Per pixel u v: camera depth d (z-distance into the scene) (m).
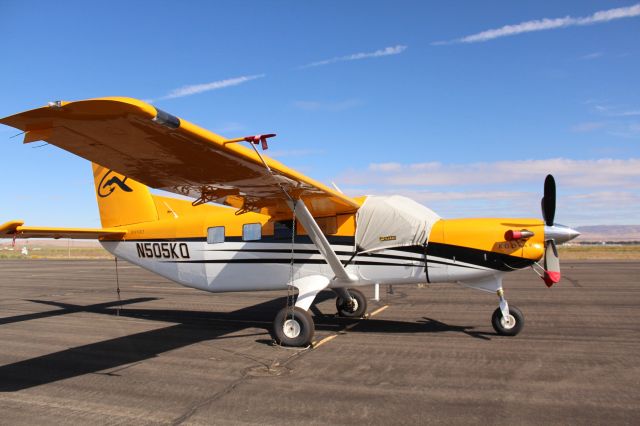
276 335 6.71
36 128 4.20
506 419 3.77
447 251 7.12
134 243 9.30
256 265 8.07
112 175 9.63
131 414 4.05
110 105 3.69
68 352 6.44
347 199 7.05
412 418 3.82
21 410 4.21
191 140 4.64
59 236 9.02
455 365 5.42
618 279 16.36
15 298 12.98
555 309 9.61
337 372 5.22
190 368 5.51
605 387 4.56
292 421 3.81
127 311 10.39
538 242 6.82
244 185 6.38
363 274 7.49
